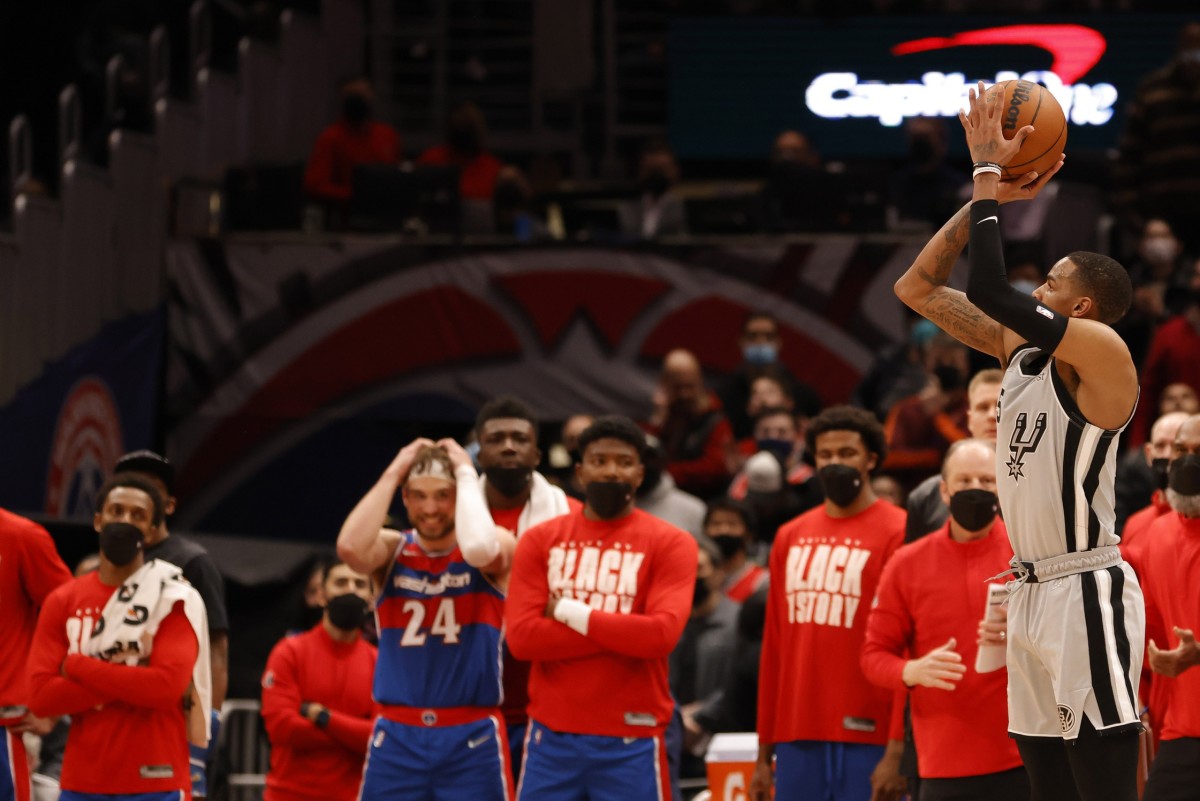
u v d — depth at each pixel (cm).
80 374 2750
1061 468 1091
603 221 3012
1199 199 3020
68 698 1459
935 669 1347
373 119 3328
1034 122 1103
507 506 1628
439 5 3734
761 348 2598
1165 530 1441
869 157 3569
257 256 2697
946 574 1431
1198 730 1403
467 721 1494
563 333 2669
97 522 1534
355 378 2683
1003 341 1177
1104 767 1071
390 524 1995
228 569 2308
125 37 3747
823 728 1542
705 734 1855
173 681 1461
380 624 1533
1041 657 1109
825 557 1567
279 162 2944
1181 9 3466
